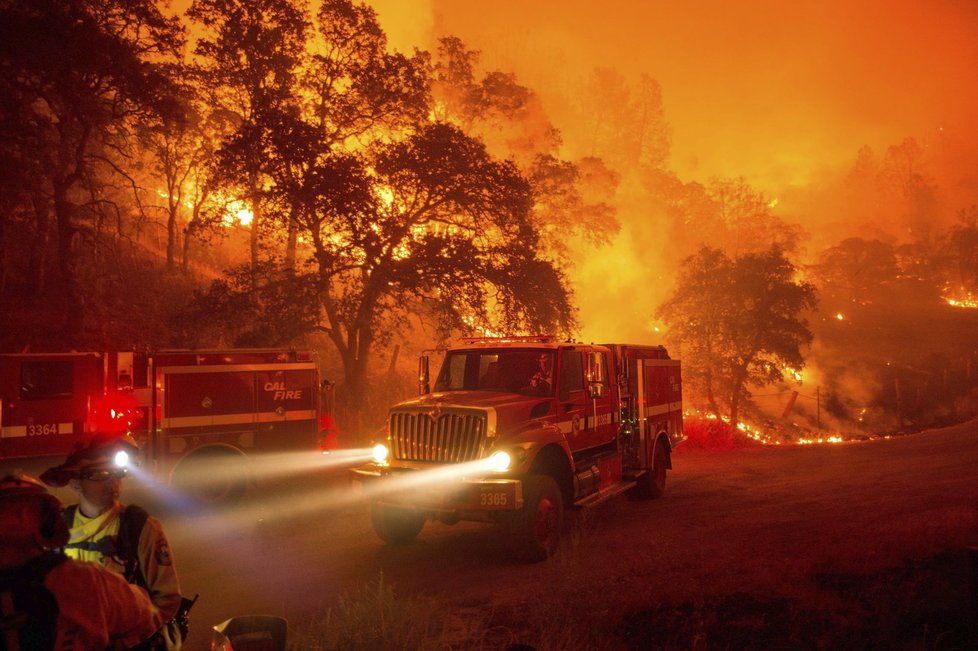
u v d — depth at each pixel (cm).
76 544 287
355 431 1941
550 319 2133
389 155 2062
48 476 285
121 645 252
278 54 2281
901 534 708
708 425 2219
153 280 2678
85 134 2259
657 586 632
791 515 965
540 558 799
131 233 3158
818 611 557
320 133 1959
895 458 1596
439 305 2072
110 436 298
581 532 917
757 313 3058
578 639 519
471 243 2058
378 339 2242
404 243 2081
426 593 691
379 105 2197
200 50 2350
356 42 2181
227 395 1202
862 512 927
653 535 895
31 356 1084
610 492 994
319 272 2061
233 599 685
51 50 2072
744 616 563
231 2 2256
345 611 539
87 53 2109
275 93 2133
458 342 1054
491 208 2116
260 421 1230
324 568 796
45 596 225
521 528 788
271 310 2005
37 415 1083
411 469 843
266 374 1242
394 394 2320
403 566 801
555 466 890
